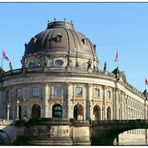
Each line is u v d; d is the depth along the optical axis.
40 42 121.75
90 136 103.56
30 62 121.00
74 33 125.44
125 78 136.62
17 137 102.25
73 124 101.00
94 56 124.38
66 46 119.69
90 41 130.38
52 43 120.12
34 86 111.31
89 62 117.38
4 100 120.50
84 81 111.56
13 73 114.62
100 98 114.31
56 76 110.06
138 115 163.12
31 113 110.62
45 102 109.56
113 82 120.06
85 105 111.38
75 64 118.75
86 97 111.75
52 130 96.81
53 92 110.38
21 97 112.94
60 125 97.50
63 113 109.62
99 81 114.06
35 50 120.81
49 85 110.62
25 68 112.44
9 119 111.25
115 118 119.81
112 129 101.81
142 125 99.00
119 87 124.94
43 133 97.12
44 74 110.12
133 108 152.50
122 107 130.38
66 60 118.12
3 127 101.56
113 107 120.06
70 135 100.06
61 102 110.06
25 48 127.94
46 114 109.19
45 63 112.12
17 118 108.25
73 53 119.00
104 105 114.81
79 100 110.88
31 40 126.25
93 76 112.69
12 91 115.94
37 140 96.81
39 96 110.56
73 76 110.69
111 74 118.94
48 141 96.00
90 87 112.31
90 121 104.00
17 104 110.44
